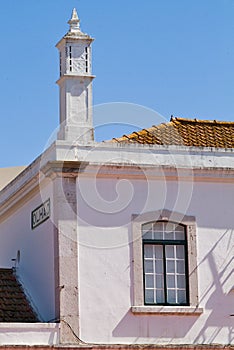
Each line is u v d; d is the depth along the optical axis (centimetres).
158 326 2442
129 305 2434
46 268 2512
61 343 2353
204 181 2553
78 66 2531
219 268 2519
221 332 2480
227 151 2573
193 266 2500
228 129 2878
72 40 2542
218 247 2531
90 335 2392
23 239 2727
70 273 2409
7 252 2875
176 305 2478
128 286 2445
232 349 2464
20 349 2311
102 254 2444
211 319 2481
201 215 2536
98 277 2428
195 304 2478
